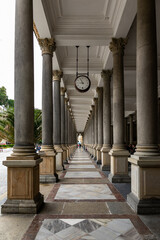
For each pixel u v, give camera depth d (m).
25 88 4.91
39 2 6.33
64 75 14.38
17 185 4.68
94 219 4.17
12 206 4.53
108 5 7.52
